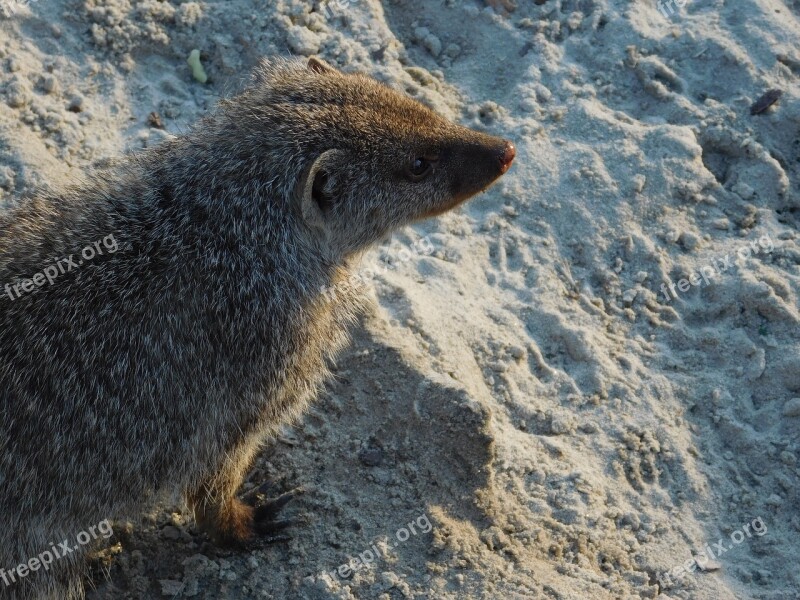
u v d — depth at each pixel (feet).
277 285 1.99
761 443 2.22
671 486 2.18
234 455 2.02
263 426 2.03
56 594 1.97
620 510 2.14
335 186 2.00
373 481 2.12
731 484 2.19
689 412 2.25
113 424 1.93
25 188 2.29
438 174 2.06
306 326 2.02
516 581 2.04
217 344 1.96
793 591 2.09
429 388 2.13
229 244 1.97
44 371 1.90
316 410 2.17
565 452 2.18
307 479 2.13
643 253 2.37
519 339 2.28
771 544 2.14
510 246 2.37
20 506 1.91
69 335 1.91
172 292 1.94
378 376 2.17
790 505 2.18
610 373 2.26
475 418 2.10
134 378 1.93
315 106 2.02
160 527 2.10
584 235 2.38
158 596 2.04
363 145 2.01
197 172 1.99
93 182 2.02
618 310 2.33
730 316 2.33
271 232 1.99
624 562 2.10
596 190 2.40
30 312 1.91
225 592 2.04
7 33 2.42
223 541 2.07
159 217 1.97
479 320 2.28
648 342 2.31
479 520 2.10
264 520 2.10
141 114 2.43
